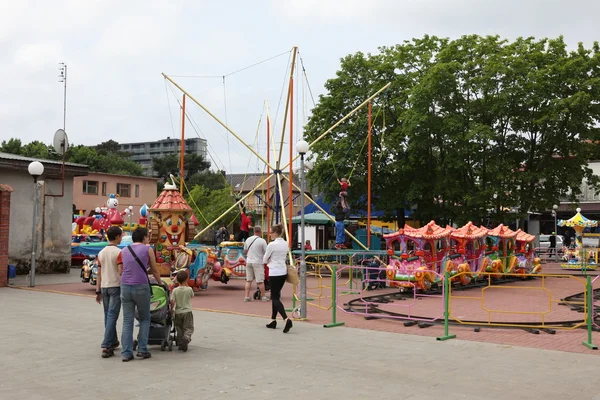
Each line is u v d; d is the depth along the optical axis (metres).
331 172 33.28
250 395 6.56
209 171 73.38
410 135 30.33
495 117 30.38
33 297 15.73
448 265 18.80
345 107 33.84
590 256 32.53
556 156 34.28
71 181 23.84
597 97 29.02
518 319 12.69
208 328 11.05
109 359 8.32
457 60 30.80
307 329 11.03
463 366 8.08
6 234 18.44
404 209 34.78
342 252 19.33
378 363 8.22
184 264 16.45
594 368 8.02
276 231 11.22
